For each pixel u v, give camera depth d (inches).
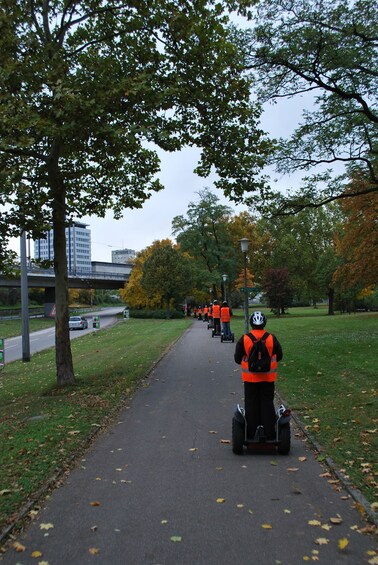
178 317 2586.1
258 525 165.2
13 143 360.5
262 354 246.8
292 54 578.2
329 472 213.9
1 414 392.2
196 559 144.3
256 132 497.4
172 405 370.3
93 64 416.8
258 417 249.9
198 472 221.9
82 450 260.7
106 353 829.8
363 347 649.6
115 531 163.9
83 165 555.2
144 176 559.8
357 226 1122.0
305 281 2409.0
